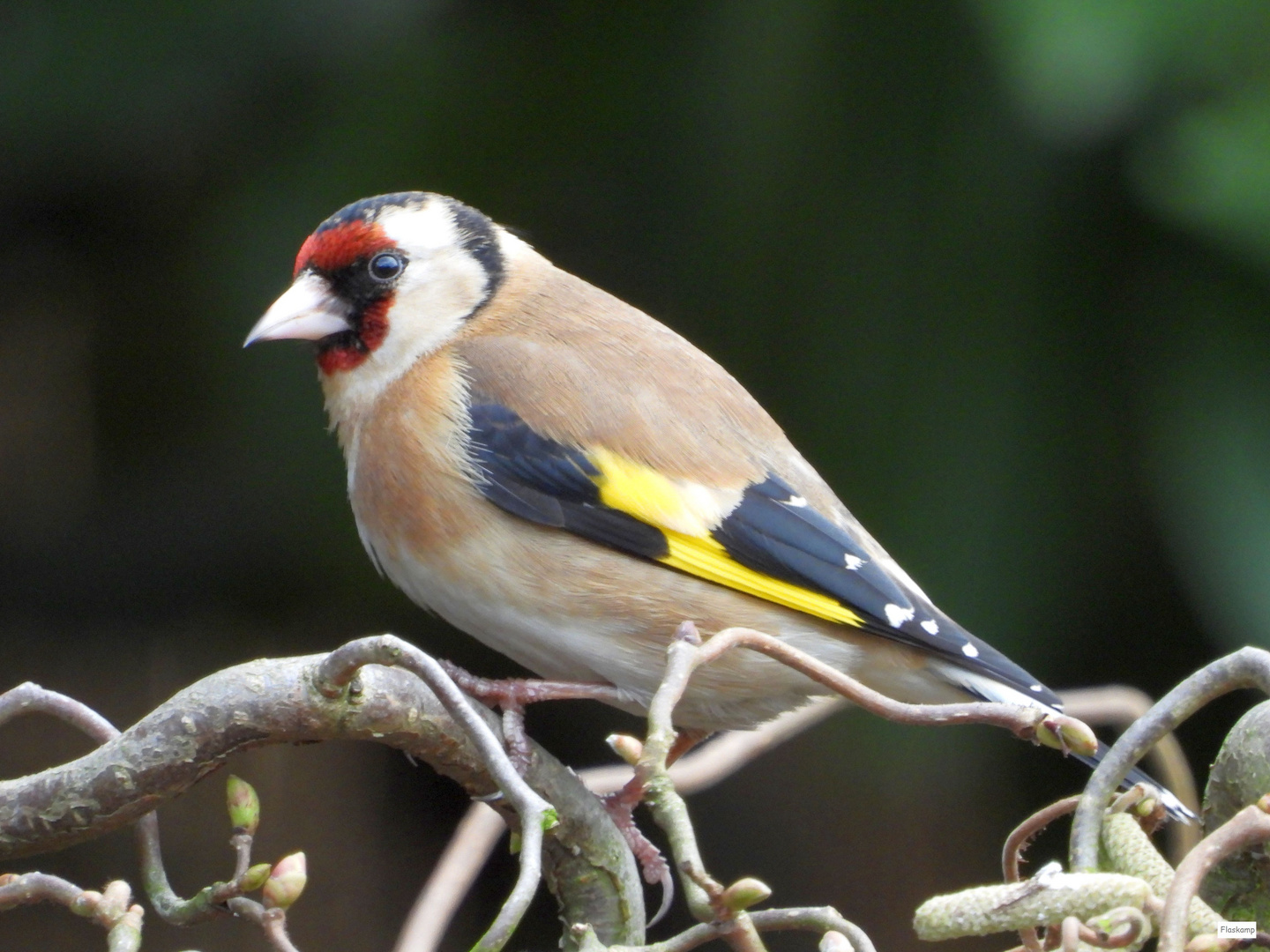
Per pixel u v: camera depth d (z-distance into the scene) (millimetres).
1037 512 8008
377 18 8773
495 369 6020
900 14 8039
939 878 9047
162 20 8781
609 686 5875
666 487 5859
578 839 4238
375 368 6207
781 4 8320
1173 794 5094
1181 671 8398
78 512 10180
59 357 10031
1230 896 3496
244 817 3568
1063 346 7945
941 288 8086
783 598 5812
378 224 6234
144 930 9148
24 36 8812
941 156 8039
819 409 8234
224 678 3555
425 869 9789
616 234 8820
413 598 6102
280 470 9477
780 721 6074
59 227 9727
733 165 8523
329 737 3660
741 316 8469
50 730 10141
